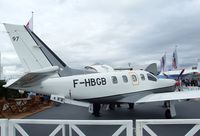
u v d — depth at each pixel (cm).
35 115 1447
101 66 1370
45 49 1132
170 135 781
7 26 1088
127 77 1248
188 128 870
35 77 988
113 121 465
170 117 1155
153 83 1342
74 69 1188
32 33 1122
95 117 1273
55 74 1065
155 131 835
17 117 1360
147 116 1260
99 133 834
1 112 1373
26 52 1105
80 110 1648
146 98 1208
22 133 519
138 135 451
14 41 1095
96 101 1177
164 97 1154
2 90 1948
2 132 512
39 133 852
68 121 492
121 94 1216
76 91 1108
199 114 1270
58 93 1082
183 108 1565
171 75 3425
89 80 1138
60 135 807
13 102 1529
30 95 2122
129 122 456
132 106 1609
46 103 2041
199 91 1188
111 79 1191
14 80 1024
